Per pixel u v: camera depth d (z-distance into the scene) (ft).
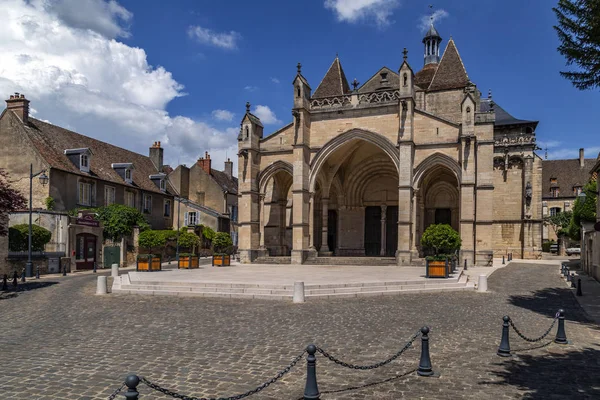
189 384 22.63
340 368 25.49
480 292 57.93
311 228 104.42
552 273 85.30
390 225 120.47
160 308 45.55
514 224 141.69
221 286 55.93
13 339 32.24
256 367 25.48
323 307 45.91
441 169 111.34
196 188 164.55
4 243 81.25
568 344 31.27
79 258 97.91
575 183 209.67
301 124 101.30
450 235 75.97
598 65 38.22
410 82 94.73
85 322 38.37
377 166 118.62
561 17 38.29
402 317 40.42
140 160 147.13
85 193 110.22
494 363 26.61
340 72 127.44
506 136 144.36
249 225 106.93
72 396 20.84
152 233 114.73
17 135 101.50
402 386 22.63
